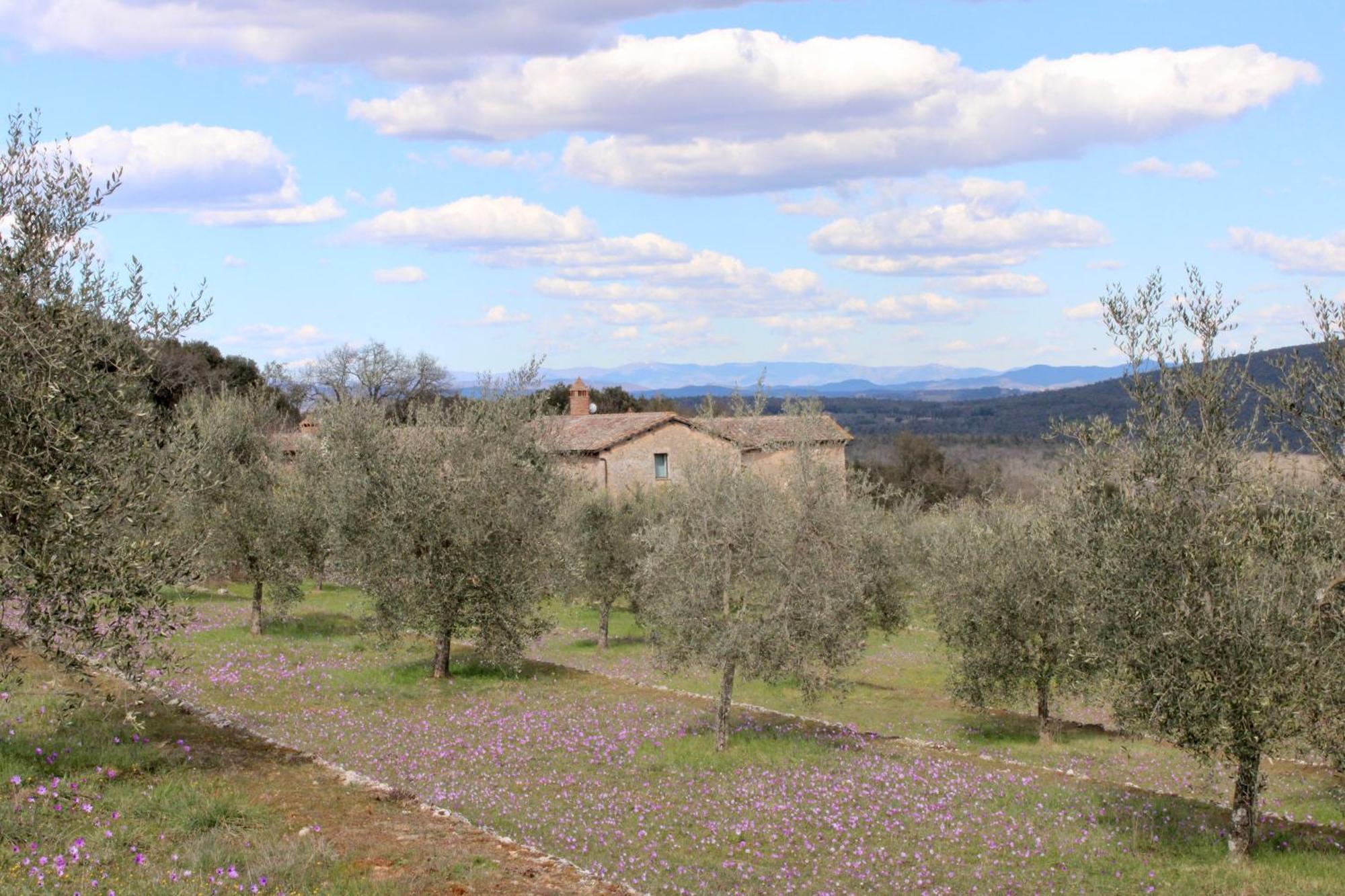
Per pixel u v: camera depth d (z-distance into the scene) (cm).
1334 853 1282
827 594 1811
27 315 1027
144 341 1165
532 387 2458
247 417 3031
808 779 1598
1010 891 1147
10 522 1006
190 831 998
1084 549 1348
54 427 1000
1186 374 1260
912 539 3294
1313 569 1175
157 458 1152
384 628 2308
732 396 2577
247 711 1752
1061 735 2164
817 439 2044
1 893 784
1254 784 1238
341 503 2352
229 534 2708
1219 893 1131
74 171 1108
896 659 3284
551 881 984
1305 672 1147
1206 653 1173
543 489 2397
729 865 1178
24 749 1184
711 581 1809
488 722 1866
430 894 910
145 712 1484
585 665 2812
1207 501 1229
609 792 1455
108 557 1065
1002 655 2056
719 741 1789
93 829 963
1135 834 1337
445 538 2288
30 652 1702
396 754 1570
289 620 3072
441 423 2408
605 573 3167
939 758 1838
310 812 1119
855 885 1148
